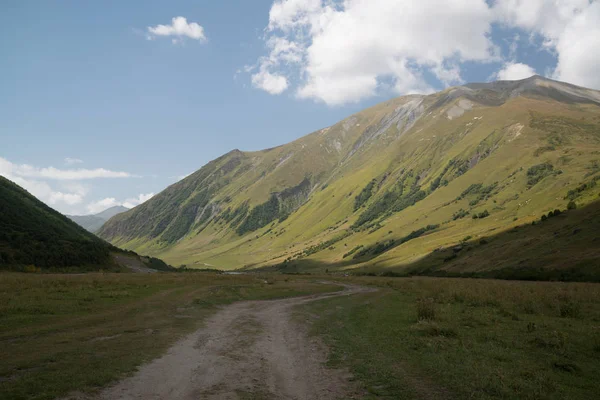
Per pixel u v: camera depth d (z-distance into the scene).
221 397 10.23
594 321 22.72
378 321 23.97
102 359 13.27
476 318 23.59
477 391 10.62
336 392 10.82
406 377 12.02
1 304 23.70
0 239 85.50
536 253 88.62
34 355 13.45
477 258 109.38
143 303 29.25
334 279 90.50
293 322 24.52
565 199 141.75
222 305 33.03
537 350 15.58
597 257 69.25
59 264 86.62
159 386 10.97
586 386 11.27
